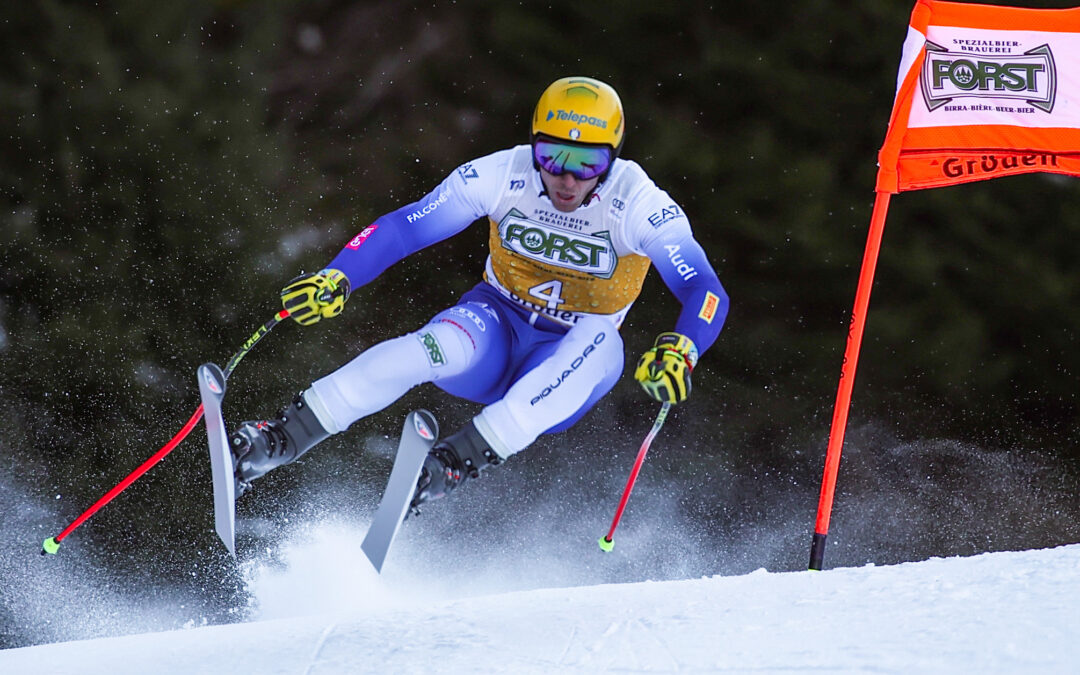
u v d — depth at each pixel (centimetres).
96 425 3656
